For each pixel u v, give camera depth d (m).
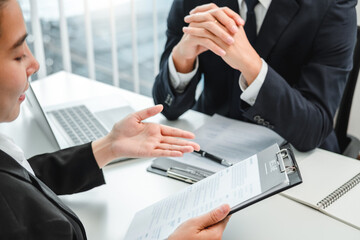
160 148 0.90
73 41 2.51
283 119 1.09
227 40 1.05
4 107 0.59
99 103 1.37
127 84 2.76
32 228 0.57
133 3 2.16
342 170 0.99
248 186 0.71
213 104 1.44
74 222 0.68
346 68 1.22
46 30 2.20
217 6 1.24
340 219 0.82
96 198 0.92
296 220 0.82
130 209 0.88
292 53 1.27
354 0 1.26
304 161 1.04
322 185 0.92
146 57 2.64
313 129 1.11
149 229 0.75
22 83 0.59
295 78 1.31
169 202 0.82
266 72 1.09
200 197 0.77
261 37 1.26
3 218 0.55
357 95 2.21
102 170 0.93
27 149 1.15
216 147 1.08
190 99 1.30
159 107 0.93
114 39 2.20
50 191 0.69
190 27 1.13
